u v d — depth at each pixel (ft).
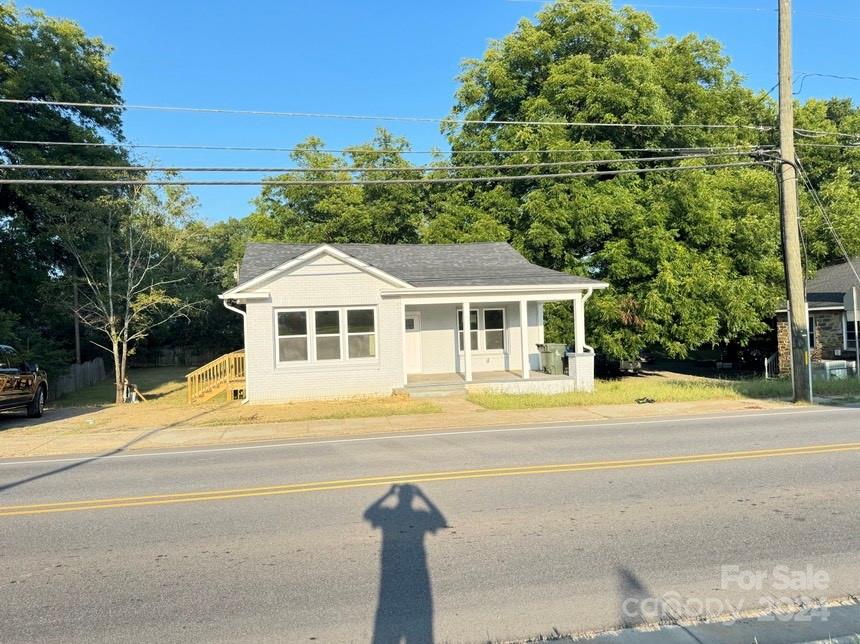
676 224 76.59
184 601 14.69
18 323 94.32
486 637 12.53
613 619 13.14
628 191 77.77
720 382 69.10
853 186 99.30
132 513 22.52
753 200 80.53
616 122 79.00
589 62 81.10
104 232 77.46
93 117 92.38
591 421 44.01
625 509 20.84
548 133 76.02
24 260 93.20
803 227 82.58
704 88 96.99
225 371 65.00
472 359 70.90
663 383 70.38
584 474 26.21
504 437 37.60
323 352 60.59
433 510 21.43
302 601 14.47
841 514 19.76
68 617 14.01
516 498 22.59
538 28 90.02
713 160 83.30
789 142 50.62
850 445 31.45
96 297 82.79
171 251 82.79
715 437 35.04
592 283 64.03
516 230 82.12
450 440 37.11
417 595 14.57
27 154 79.82
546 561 16.40
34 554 18.29
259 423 47.88
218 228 156.76
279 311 59.67
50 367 88.43
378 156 106.83
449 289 61.41
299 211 107.76
